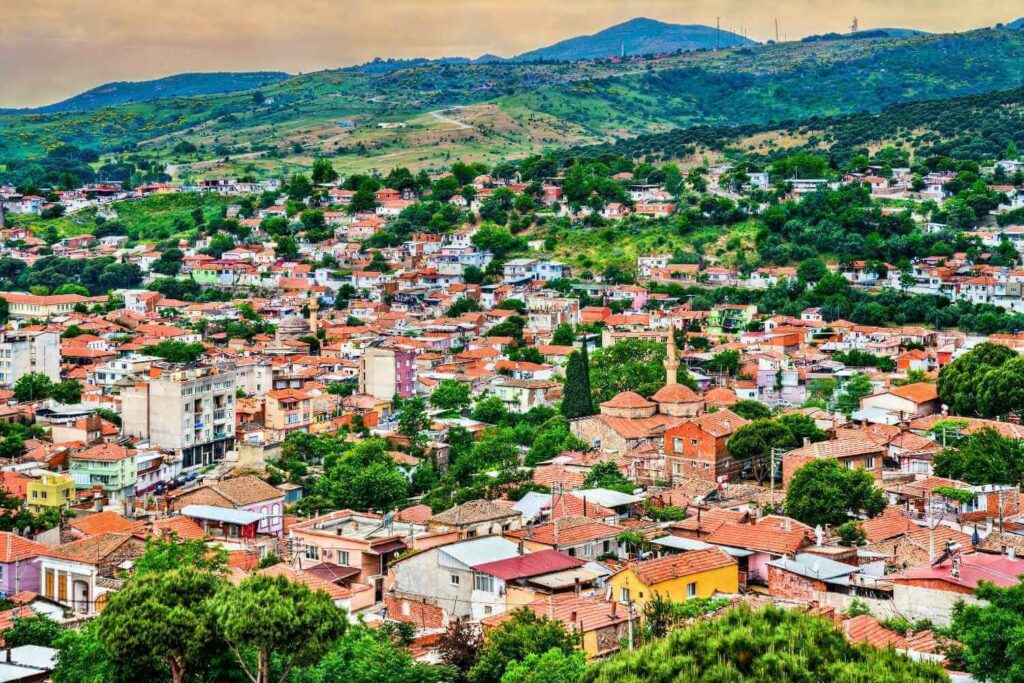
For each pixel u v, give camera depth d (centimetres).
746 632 10881
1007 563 14000
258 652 12294
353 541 17512
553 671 11688
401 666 12538
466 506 18812
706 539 16275
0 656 13638
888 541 16762
